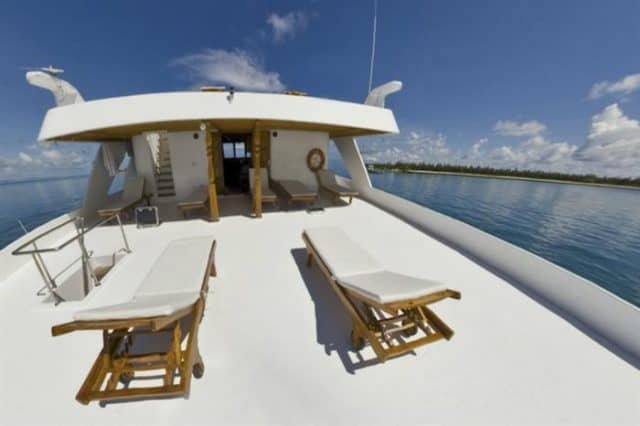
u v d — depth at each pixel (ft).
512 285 11.59
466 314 9.68
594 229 50.57
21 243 13.17
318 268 12.94
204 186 25.98
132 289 11.09
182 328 8.75
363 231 18.11
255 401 6.49
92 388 5.82
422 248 15.40
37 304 10.10
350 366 7.48
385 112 18.19
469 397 6.65
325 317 9.46
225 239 16.46
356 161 29.27
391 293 7.06
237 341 8.29
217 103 14.67
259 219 20.45
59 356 7.70
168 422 6.04
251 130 27.20
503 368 7.44
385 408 6.39
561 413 6.30
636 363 7.59
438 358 7.75
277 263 13.39
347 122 16.93
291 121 15.79
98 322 6.12
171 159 25.12
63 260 13.80
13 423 6.01
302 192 23.77
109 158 22.45
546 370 7.38
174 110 14.34
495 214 60.39
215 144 27.37
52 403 6.43
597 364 7.57
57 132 13.65
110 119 13.91
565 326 9.07
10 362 7.49
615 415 6.26
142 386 6.81
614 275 34.17
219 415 6.19
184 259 10.25
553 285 10.28
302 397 6.61
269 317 9.41
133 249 14.94
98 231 17.81
